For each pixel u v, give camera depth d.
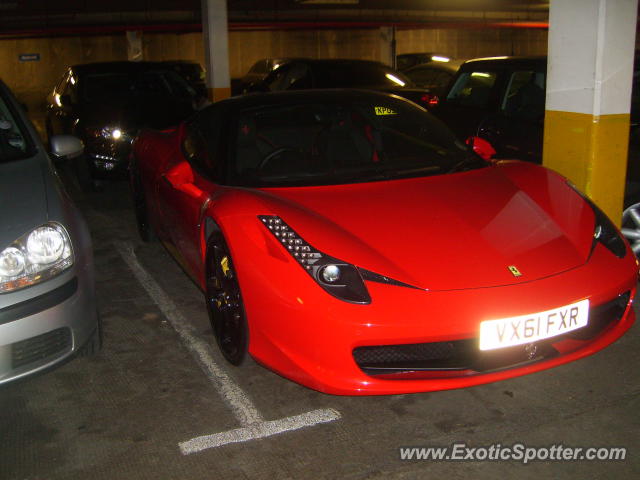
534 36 30.84
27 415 2.67
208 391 2.81
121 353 3.19
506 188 3.05
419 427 2.49
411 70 12.75
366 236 2.59
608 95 3.88
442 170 3.24
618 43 3.83
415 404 2.66
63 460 2.36
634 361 2.95
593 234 2.75
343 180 3.10
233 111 3.52
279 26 24.50
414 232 2.62
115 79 7.29
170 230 3.90
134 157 4.72
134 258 4.63
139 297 3.91
